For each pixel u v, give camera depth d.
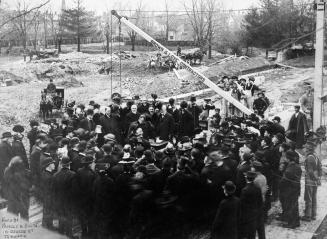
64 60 50.62
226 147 10.40
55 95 25.20
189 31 81.31
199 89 32.88
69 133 12.76
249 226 9.09
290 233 10.48
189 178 9.38
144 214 9.09
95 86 38.06
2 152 10.92
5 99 28.53
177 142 15.79
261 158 11.00
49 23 67.94
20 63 48.16
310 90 21.33
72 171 9.65
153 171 9.30
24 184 10.01
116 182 9.18
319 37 15.16
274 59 43.09
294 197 10.82
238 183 9.85
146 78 41.16
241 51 56.50
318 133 14.30
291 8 29.56
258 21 39.72
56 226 10.25
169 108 17.09
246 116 17.73
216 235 8.61
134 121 15.20
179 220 9.41
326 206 12.37
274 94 28.75
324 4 14.70
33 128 13.60
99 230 9.17
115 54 55.12
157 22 89.94
